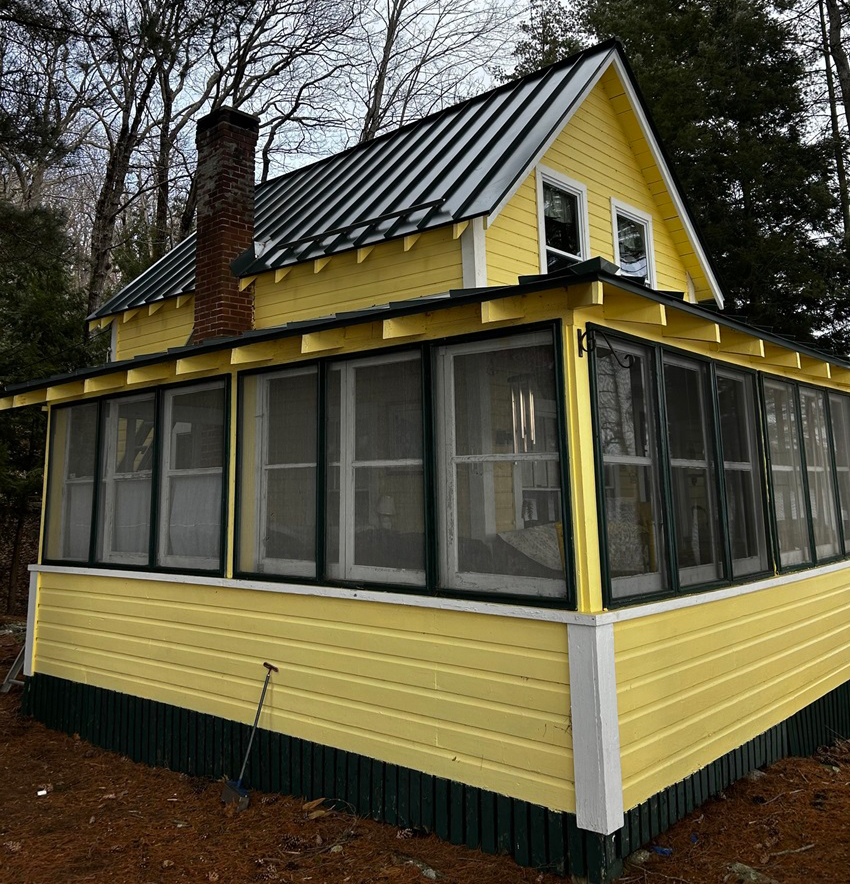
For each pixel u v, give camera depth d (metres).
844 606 7.54
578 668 4.04
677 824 4.66
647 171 9.98
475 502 4.68
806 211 17.95
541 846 4.13
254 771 5.72
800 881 4.06
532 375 4.49
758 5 19.30
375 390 5.31
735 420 6.09
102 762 6.62
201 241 8.95
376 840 4.67
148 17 16.19
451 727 4.60
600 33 21.50
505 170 7.18
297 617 5.58
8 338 14.35
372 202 8.29
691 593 4.96
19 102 10.87
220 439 6.36
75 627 7.52
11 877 4.44
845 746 6.78
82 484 7.75
